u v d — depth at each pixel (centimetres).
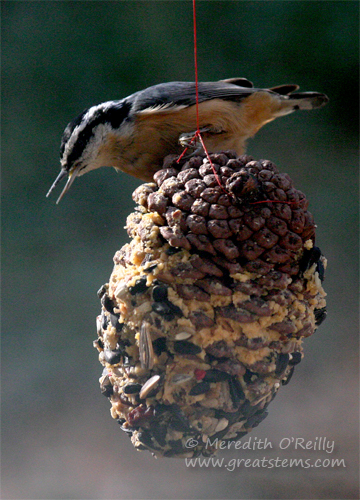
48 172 1694
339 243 1465
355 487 856
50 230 1549
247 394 409
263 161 405
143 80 1805
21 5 1847
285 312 398
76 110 1777
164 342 400
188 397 403
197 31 1836
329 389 1097
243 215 392
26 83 1798
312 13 1819
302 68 1831
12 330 1286
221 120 599
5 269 1443
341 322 1252
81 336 1259
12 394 1136
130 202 1595
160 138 590
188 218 392
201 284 395
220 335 396
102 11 1834
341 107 1822
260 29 1836
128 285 401
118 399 430
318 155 1772
